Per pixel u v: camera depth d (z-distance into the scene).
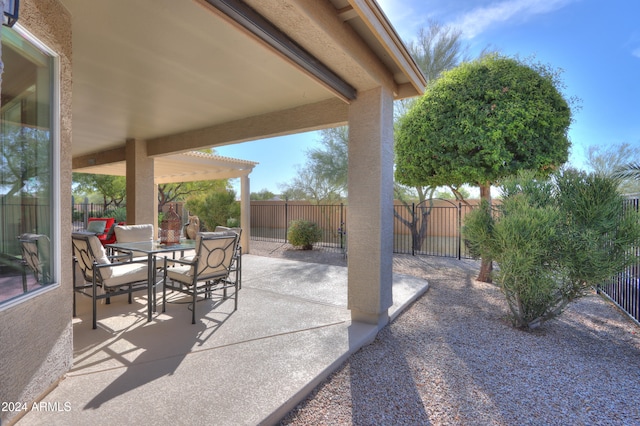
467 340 3.57
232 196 14.96
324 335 3.38
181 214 16.75
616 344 3.53
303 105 4.94
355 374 2.78
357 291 3.80
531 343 3.51
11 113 1.90
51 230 2.16
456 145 5.57
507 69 5.40
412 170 6.21
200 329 3.50
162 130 6.43
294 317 3.93
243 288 5.42
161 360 2.76
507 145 5.33
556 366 2.99
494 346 3.42
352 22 2.86
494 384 2.67
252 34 2.38
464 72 5.65
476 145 5.30
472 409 2.32
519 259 3.62
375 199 3.67
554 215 3.56
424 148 5.84
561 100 5.27
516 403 2.41
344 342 3.21
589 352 3.31
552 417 2.25
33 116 2.05
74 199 19.62
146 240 5.72
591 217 3.55
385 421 2.18
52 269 2.16
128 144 7.26
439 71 10.10
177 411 2.05
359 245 3.78
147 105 4.91
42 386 2.03
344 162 11.56
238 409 2.09
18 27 1.81
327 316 3.99
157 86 4.17
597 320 4.32
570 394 2.53
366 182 3.73
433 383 2.66
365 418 2.20
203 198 15.16
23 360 1.85
